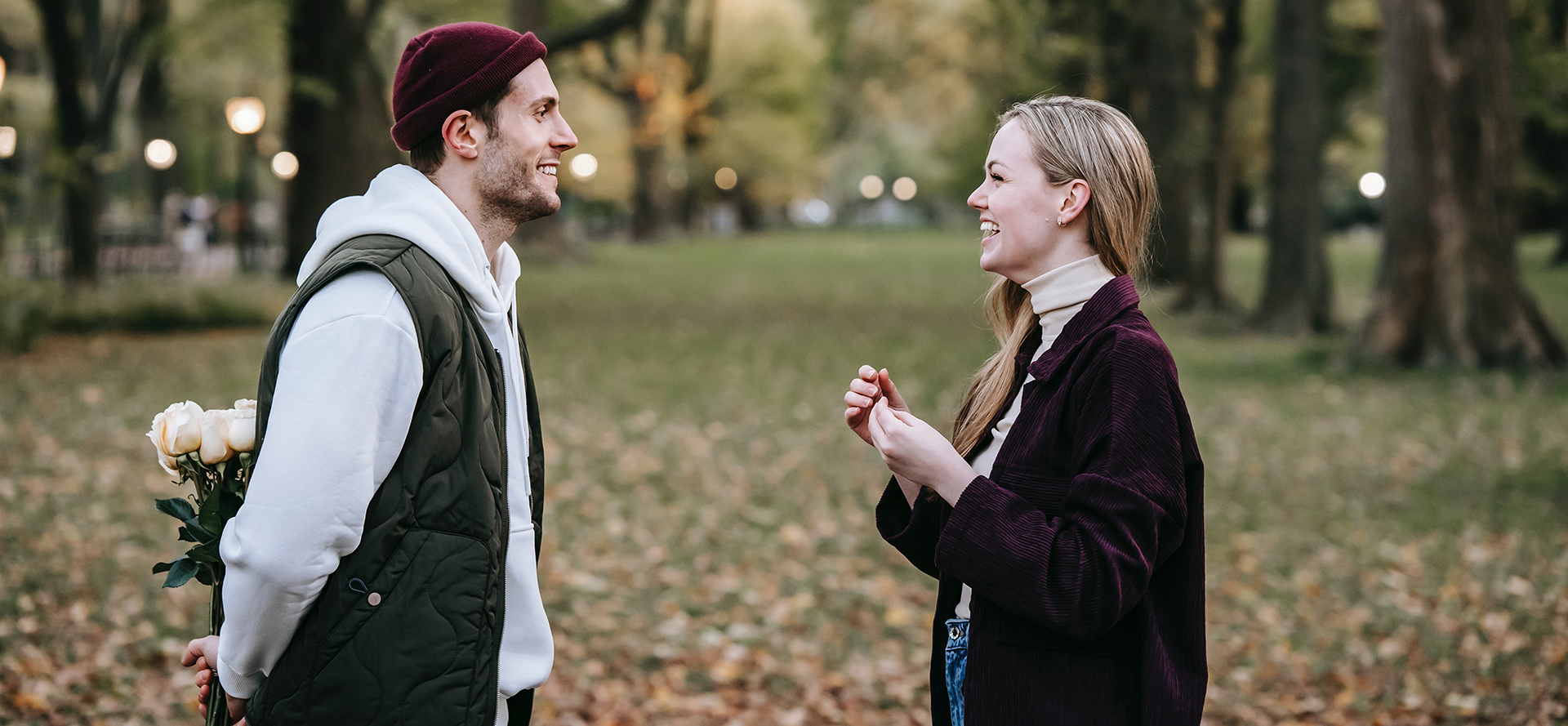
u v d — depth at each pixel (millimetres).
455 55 1815
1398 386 11906
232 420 1864
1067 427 1720
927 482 1725
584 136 48688
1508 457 8555
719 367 12992
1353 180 51438
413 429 1688
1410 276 13000
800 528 6523
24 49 29141
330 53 20500
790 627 4918
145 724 3752
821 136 59438
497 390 1812
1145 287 1862
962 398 2057
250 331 15320
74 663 4242
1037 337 1924
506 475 1807
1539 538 6359
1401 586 5602
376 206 1813
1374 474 8023
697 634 4781
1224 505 7215
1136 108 21375
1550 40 18797
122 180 43000
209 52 23359
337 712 1658
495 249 1946
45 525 6004
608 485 7398
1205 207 20297
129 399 9789
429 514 1683
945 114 40344
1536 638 4746
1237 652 4738
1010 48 26172
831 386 11742
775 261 38094
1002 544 1605
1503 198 12859
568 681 4215
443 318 1710
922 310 20906
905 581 5605
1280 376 12820
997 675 1696
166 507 1868
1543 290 23094
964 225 83312
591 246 43969
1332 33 23359
